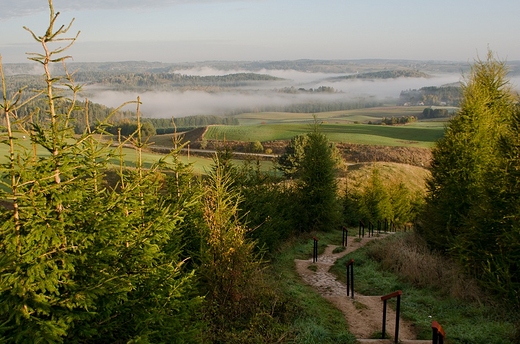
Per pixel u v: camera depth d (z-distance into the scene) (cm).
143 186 680
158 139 11388
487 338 859
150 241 691
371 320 1020
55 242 538
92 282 563
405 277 1376
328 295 1275
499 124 1725
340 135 9844
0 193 524
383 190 3731
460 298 1131
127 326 605
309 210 2614
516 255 1123
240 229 1037
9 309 500
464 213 1617
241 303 988
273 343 841
